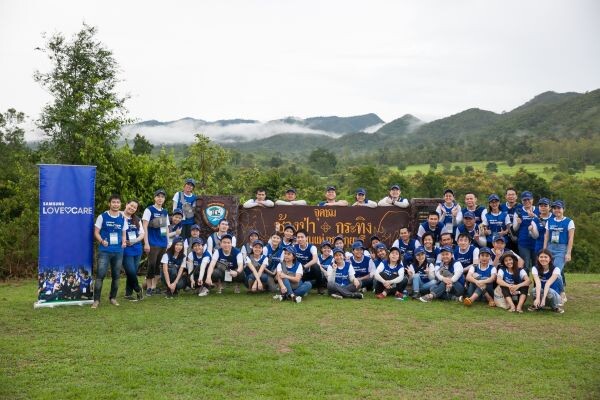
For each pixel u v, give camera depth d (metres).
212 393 5.60
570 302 10.49
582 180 59.31
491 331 8.13
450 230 11.62
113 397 5.48
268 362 6.57
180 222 11.57
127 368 6.27
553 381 6.08
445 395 5.67
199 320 8.60
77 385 5.79
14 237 15.05
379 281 10.80
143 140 32.16
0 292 11.60
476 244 11.15
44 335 7.68
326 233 12.64
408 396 5.62
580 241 32.38
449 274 10.41
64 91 17.94
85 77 18.19
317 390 5.72
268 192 27.69
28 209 15.69
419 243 11.24
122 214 9.92
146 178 15.41
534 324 8.59
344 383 5.90
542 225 10.49
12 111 33.88
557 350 7.15
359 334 7.87
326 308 9.60
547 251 9.70
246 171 29.12
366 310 9.47
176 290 10.73
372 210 12.66
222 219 12.31
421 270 10.86
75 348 7.05
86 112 16.48
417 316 9.02
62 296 9.70
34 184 16.75
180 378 6.00
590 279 13.80
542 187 47.66
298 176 53.53
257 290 11.04
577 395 5.71
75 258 9.78
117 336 7.64
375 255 11.66
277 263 11.03
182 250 10.81
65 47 18.41
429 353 7.00
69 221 9.73
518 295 9.77
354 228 12.66
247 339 7.54
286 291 10.30
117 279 9.88
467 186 52.75
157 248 10.75
